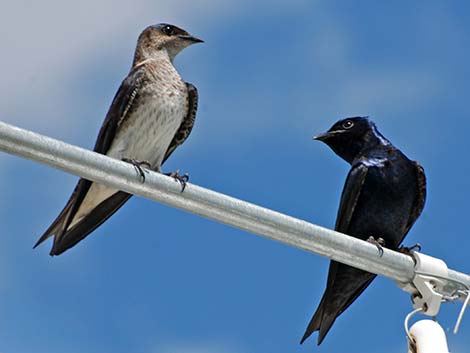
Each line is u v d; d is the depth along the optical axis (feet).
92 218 41.19
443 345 27.50
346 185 43.62
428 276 30.73
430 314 30.83
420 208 43.96
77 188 41.14
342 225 43.42
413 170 43.91
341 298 40.57
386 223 43.50
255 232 28.22
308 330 39.04
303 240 28.71
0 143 24.91
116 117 43.50
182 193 27.32
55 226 40.65
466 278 31.14
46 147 25.43
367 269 30.27
